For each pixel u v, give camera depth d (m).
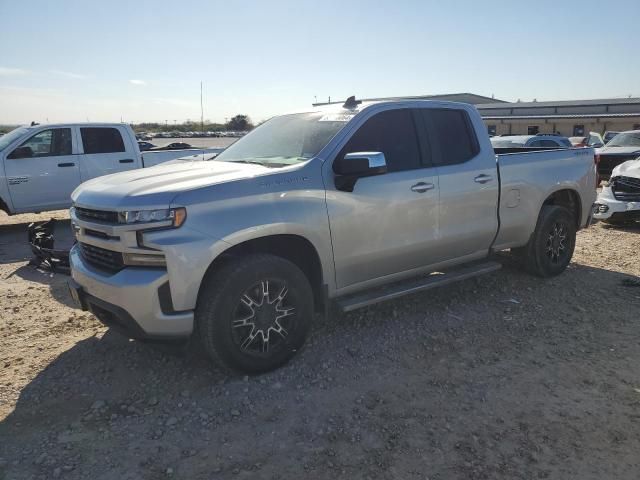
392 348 4.32
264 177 3.77
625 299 5.46
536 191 5.69
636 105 46.09
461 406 3.48
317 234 3.96
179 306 3.42
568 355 4.20
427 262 4.85
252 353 3.76
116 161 10.58
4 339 4.54
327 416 3.37
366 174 3.99
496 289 5.73
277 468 2.88
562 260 6.19
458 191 4.90
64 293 5.82
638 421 3.28
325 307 4.18
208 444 3.09
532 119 49.53
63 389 3.69
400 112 4.69
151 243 3.36
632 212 9.00
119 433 3.20
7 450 3.02
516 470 2.85
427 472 2.84
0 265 7.19
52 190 10.01
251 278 3.64
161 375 3.87
